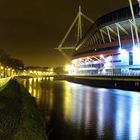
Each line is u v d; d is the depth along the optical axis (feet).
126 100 191.01
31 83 474.08
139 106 158.61
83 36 527.40
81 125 100.58
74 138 82.28
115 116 121.39
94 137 83.05
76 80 524.93
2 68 541.34
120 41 364.58
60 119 113.29
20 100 137.69
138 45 323.57
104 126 98.84
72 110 140.77
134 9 316.19
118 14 350.84
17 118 86.99
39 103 172.45
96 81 392.47
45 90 299.17
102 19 389.80
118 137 83.05
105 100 192.54
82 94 245.45
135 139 80.69
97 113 130.21
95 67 461.37
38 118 102.06
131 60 345.92
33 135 70.85
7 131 67.97
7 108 101.65
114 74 347.15
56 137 83.20
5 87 185.78
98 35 442.09
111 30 387.14
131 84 286.46
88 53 478.59
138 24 331.57
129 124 102.63
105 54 408.67
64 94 245.86
